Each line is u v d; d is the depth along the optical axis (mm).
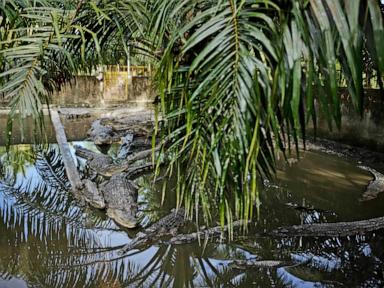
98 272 3133
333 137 7469
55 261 3289
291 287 2877
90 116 9938
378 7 761
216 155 978
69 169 5664
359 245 3533
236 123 885
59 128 8445
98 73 10727
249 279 2996
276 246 3502
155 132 1197
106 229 3947
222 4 916
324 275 3045
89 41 1831
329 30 771
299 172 5871
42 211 4336
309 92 809
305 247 3490
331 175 5734
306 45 799
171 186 5078
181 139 1106
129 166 5922
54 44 1520
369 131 6750
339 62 867
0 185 5117
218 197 1091
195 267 3201
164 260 3324
